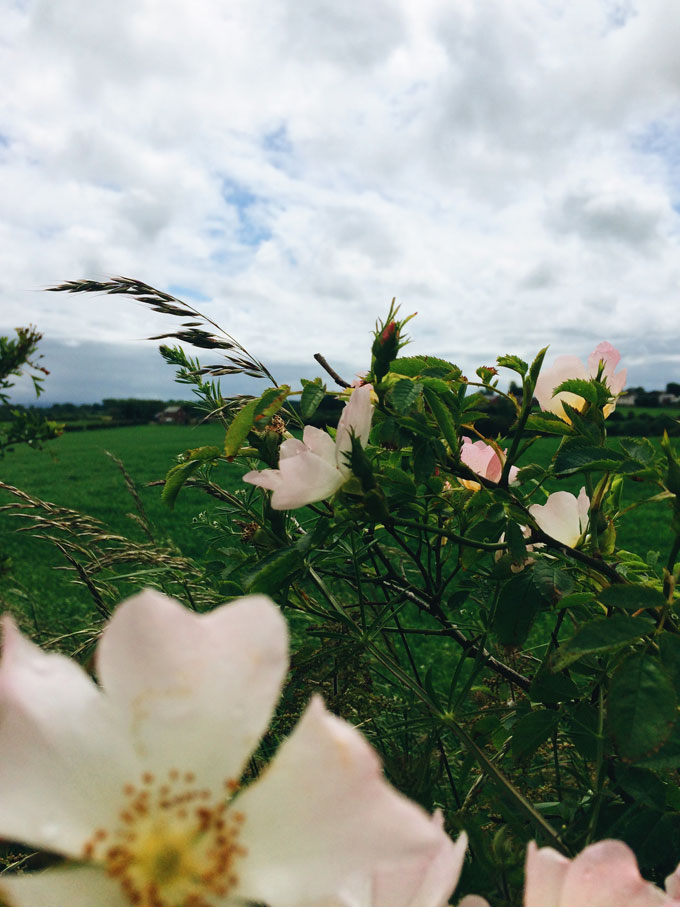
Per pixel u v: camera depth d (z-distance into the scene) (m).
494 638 1.04
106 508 11.50
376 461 1.04
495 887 0.64
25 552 6.00
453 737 1.33
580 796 1.06
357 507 0.91
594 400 1.06
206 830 0.31
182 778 0.32
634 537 7.29
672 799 0.86
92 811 0.31
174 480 1.14
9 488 1.56
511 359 1.01
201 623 0.33
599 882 0.39
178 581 1.49
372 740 1.23
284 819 0.31
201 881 0.31
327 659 1.18
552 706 0.98
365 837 0.30
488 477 1.18
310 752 0.31
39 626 2.17
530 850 0.40
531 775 1.21
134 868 0.31
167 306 1.45
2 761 0.30
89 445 27.78
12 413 2.88
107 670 0.32
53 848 0.30
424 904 0.35
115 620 0.33
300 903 0.29
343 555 1.25
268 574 0.90
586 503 1.17
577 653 0.70
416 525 0.93
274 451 1.16
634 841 0.77
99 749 0.32
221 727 0.32
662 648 0.72
